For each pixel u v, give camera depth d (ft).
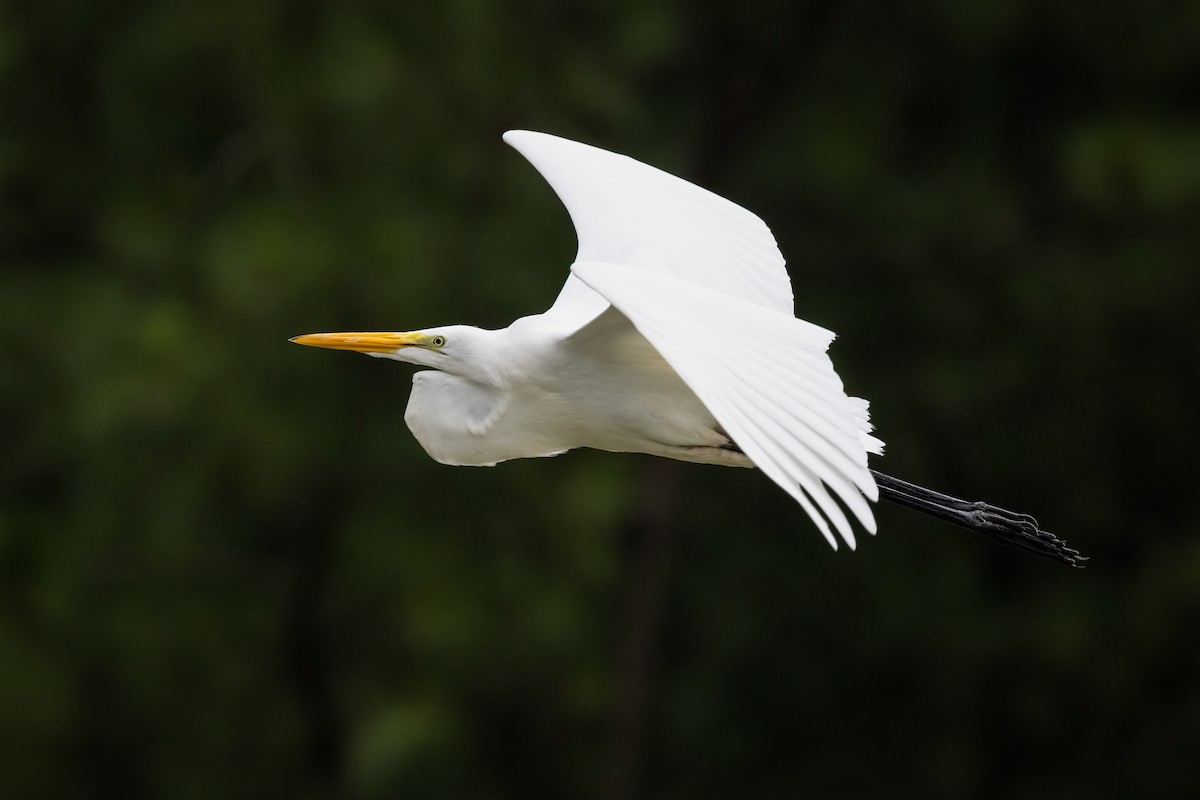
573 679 39.47
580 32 40.01
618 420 21.84
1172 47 43.55
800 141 44.27
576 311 22.44
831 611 44.88
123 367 34.91
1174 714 43.52
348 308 35.29
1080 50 44.50
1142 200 40.78
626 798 42.34
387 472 36.78
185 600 38.78
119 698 39.58
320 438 35.86
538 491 36.78
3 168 39.24
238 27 36.88
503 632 36.60
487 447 22.58
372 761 36.40
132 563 38.52
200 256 36.29
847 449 15.78
